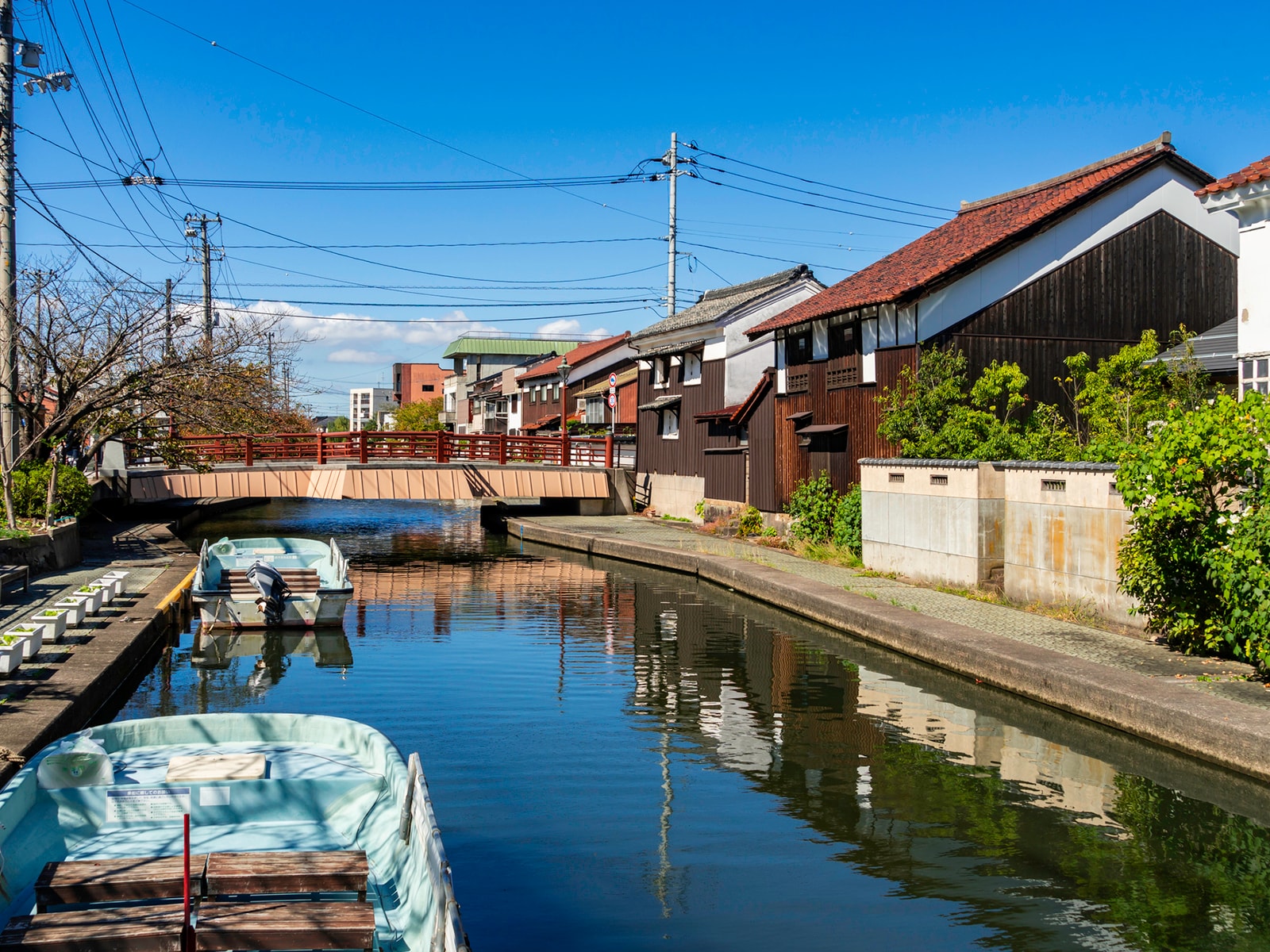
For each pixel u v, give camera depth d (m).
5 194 18.11
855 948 5.94
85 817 6.40
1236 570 10.04
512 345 78.88
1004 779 8.98
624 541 26.91
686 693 12.38
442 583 22.91
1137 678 10.35
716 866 7.13
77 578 17.31
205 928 4.62
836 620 15.89
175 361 21.67
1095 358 21.25
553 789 8.77
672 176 38.28
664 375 36.84
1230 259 22.34
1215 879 6.89
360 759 7.26
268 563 20.92
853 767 9.35
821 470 24.28
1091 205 21.08
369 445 36.69
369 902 5.38
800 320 23.89
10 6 17.52
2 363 18.62
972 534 16.09
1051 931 6.17
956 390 19.38
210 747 7.54
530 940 6.03
